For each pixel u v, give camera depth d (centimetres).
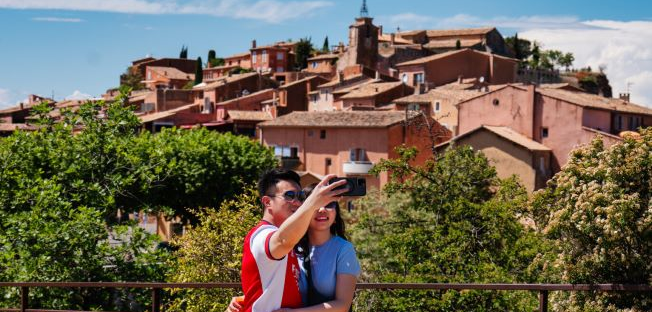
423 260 2400
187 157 3459
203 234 1878
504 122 5288
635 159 1267
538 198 1623
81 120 2819
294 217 440
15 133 2739
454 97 6581
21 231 1945
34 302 1844
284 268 458
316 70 11594
